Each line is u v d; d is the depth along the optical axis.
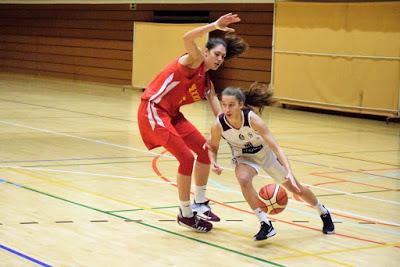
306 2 17.56
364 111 16.64
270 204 5.64
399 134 14.30
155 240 5.59
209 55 5.79
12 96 19.14
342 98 17.08
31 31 27.47
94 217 6.29
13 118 14.16
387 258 5.29
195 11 21.53
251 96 5.82
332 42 17.11
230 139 5.72
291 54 18.11
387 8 15.91
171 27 21.33
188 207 5.83
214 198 7.38
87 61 25.28
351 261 5.17
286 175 5.69
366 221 6.60
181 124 6.05
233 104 5.48
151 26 21.97
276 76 18.56
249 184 5.64
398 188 8.42
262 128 5.51
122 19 23.77
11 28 28.39
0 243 5.26
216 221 6.16
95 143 11.17
